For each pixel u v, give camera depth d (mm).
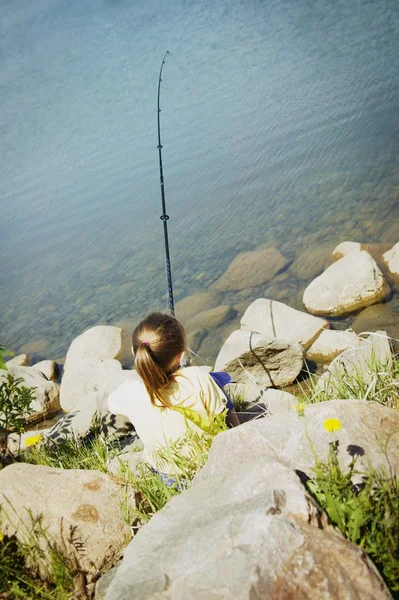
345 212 6262
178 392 2219
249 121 9508
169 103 11266
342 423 1986
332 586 1280
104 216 8195
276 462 1729
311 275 5562
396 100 8414
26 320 6602
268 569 1307
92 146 10547
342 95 9219
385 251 5316
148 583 1443
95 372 5094
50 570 1847
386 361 3258
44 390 5180
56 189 9469
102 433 3871
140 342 2203
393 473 1773
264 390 3711
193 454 2279
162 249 7020
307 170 7500
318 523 1485
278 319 4902
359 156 7309
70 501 2047
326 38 11781
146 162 9289
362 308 4793
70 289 6926
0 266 7809
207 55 12992
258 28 13648
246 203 7297
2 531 1923
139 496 2252
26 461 3242
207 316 5480
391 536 1444
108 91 12891
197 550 1462
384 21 11547
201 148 9141
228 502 1626
